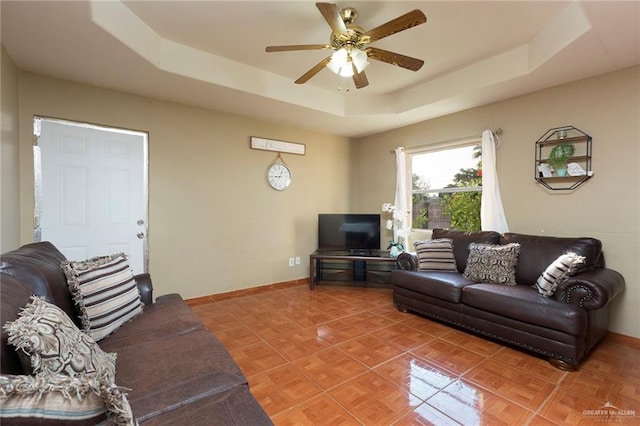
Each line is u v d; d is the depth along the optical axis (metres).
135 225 3.17
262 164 4.10
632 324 2.52
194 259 3.55
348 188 5.09
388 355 2.30
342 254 4.24
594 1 1.75
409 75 3.27
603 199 2.68
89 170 2.91
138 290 2.04
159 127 3.29
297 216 4.46
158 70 2.59
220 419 1.00
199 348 1.47
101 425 0.76
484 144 3.39
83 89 2.87
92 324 1.58
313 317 3.09
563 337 2.09
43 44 2.18
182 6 2.15
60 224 2.77
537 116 3.07
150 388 1.15
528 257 2.78
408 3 2.10
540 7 2.14
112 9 2.05
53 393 0.72
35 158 2.64
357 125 4.35
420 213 4.36
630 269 2.54
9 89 2.32
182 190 3.46
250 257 4.00
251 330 2.76
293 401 1.76
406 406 1.72
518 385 1.92
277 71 3.22
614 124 2.62
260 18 2.29
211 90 3.04
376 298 3.74
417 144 4.24
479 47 2.69
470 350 2.39
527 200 3.16
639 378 1.99
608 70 2.61
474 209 3.71
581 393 1.84
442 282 2.84
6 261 1.35
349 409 1.70
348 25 2.19
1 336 0.87
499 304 2.40
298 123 4.24
